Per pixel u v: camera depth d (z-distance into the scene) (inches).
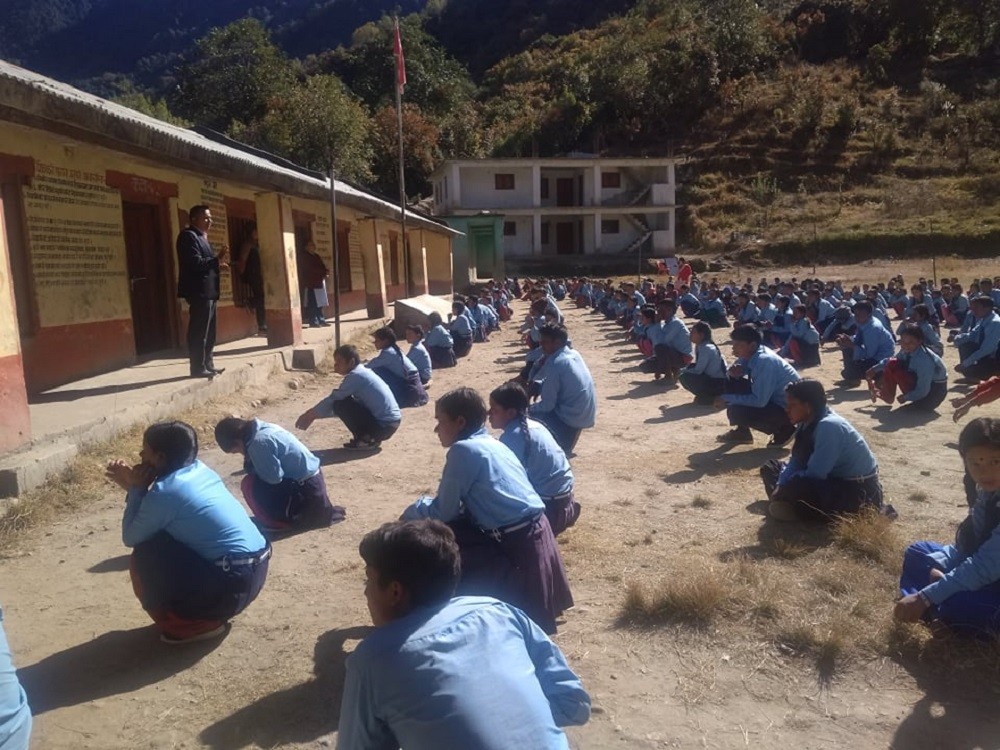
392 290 1040.2
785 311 636.1
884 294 893.8
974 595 148.3
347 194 556.7
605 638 161.2
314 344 516.7
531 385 285.6
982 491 147.7
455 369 554.6
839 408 378.9
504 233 1914.4
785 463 235.0
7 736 92.7
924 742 127.4
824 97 2470.5
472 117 2684.5
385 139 2343.8
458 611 90.7
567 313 1018.7
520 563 153.0
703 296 877.2
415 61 2920.8
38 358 350.3
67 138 313.4
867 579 181.3
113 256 414.3
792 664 150.3
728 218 2027.6
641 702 139.9
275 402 408.5
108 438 285.9
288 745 130.3
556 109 2610.7
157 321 474.6
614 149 2486.5
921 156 2218.3
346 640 163.8
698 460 292.7
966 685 141.1
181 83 2508.6
